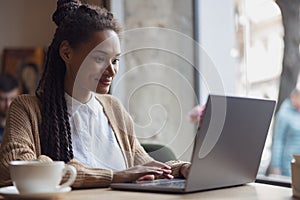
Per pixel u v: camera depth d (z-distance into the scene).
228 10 3.10
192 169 1.17
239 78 3.06
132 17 2.93
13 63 3.35
